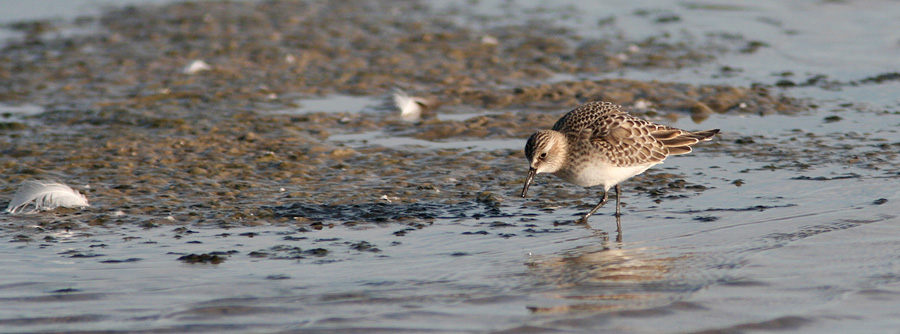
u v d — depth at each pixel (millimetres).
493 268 8594
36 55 20984
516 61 20422
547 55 20969
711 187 11727
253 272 8516
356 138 14742
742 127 15289
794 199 10945
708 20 25031
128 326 7137
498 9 26938
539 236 9758
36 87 18156
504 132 15102
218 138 14453
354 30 23422
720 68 19766
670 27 24188
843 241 8992
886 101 16828
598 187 11914
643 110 16531
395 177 12461
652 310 7320
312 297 7785
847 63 20062
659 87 17891
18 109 16484
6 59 20562
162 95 17453
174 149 13859
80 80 18734
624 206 10992
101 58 20672
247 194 11578
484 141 14633
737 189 11578
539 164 10797
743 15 25672
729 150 13773
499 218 10523
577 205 11094
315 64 20078
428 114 16484
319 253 9148
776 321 7020
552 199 11375
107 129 15062
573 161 10867
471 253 9133
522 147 14211
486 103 17219
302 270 8570
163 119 15516
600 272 8383
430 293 7859
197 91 17750
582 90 17766
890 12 25359
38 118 15812
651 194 11484
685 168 12812
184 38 22531
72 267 8648
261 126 15211
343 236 9805
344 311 7422
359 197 11422
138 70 19547
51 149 13820
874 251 8625
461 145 14375
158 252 9180
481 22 24750
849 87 17984
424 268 8609
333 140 14570
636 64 20219
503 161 13344
